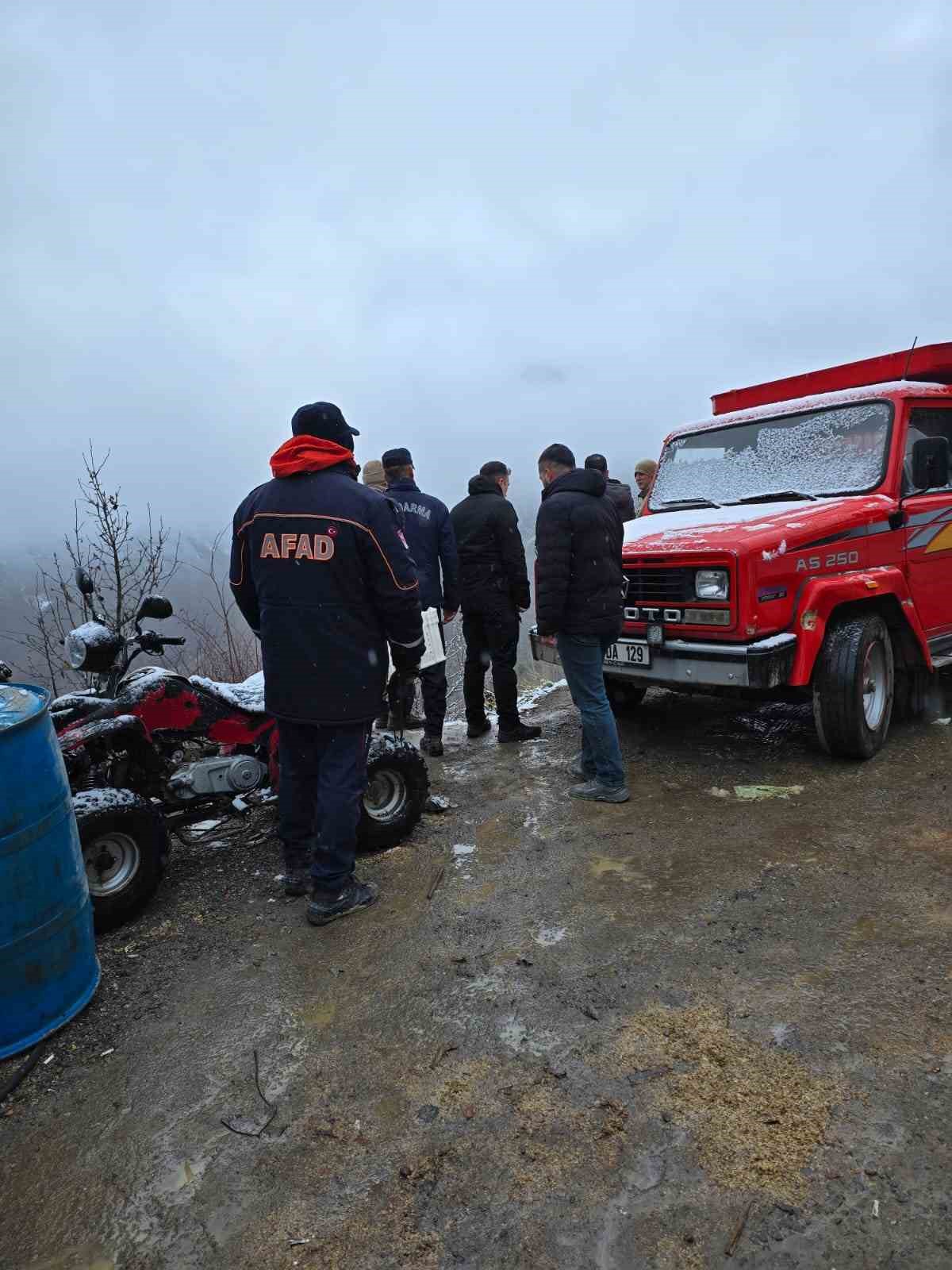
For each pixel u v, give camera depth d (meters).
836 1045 2.30
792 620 4.29
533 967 2.82
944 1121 2.01
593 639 4.10
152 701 3.58
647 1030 2.44
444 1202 1.91
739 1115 2.08
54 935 2.61
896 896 3.10
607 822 4.04
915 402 5.03
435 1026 2.55
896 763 4.50
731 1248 1.73
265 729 3.87
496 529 5.21
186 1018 2.69
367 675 3.12
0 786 2.43
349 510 3.01
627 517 6.84
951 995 2.48
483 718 5.80
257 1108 2.26
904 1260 1.67
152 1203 1.98
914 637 4.87
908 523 4.82
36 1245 1.89
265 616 3.13
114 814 3.20
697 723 5.64
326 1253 1.81
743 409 6.06
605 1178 1.93
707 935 2.93
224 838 4.18
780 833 3.74
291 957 3.02
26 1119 2.29
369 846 3.86
